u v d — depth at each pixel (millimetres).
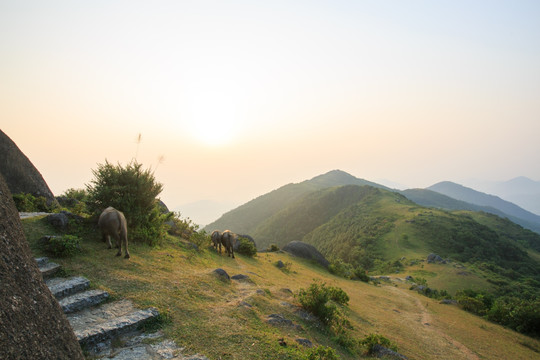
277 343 7477
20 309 3168
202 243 17984
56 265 8242
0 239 3389
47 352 3221
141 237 13367
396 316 17844
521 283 59438
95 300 7242
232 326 7773
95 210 12977
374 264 79312
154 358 5797
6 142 16109
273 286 14297
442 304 27594
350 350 9641
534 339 20672
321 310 10977
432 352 12664
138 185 13719
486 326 21469
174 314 7598
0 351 2740
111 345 6055
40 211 15180
